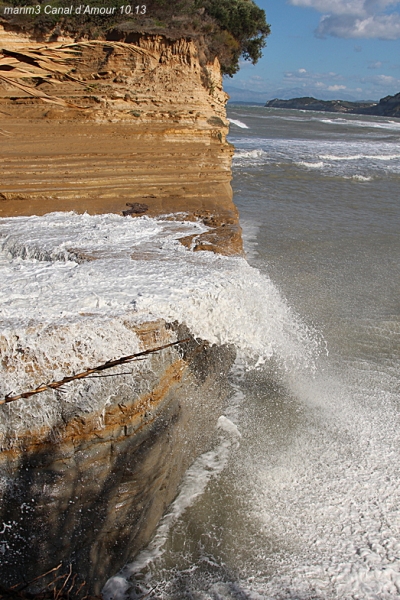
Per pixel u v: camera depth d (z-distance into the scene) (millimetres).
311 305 10570
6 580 4887
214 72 17547
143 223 9898
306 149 36250
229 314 6480
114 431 5098
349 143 42469
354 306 10664
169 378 5676
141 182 12547
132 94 13805
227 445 6840
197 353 6246
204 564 5395
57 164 12141
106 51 13781
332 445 6848
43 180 11680
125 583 5246
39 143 12672
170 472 5816
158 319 5562
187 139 13969
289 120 71875
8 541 4926
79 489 5008
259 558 5418
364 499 6055
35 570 4957
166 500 5891
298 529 5719
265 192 21438
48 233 8758
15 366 4863
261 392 7746
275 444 6871
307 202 20016
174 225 9914
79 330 5102
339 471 6438
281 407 7496
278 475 6395
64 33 14422
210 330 6250
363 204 20125
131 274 6785
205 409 6691
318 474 6402
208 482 6266
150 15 16172
